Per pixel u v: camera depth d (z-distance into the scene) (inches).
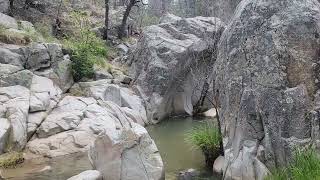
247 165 297.6
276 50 289.0
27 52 622.5
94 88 609.9
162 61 669.9
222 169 331.6
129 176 315.6
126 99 632.4
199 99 666.2
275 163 283.6
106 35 981.8
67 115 487.5
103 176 319.3
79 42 762.2
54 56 637.3
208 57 688.4
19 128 439.2
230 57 319.6
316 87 283.1
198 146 378.0
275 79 287.0
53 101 528.7
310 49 286.7
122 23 1030.4
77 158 411.5
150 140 335.3
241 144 305.7
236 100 314.5
